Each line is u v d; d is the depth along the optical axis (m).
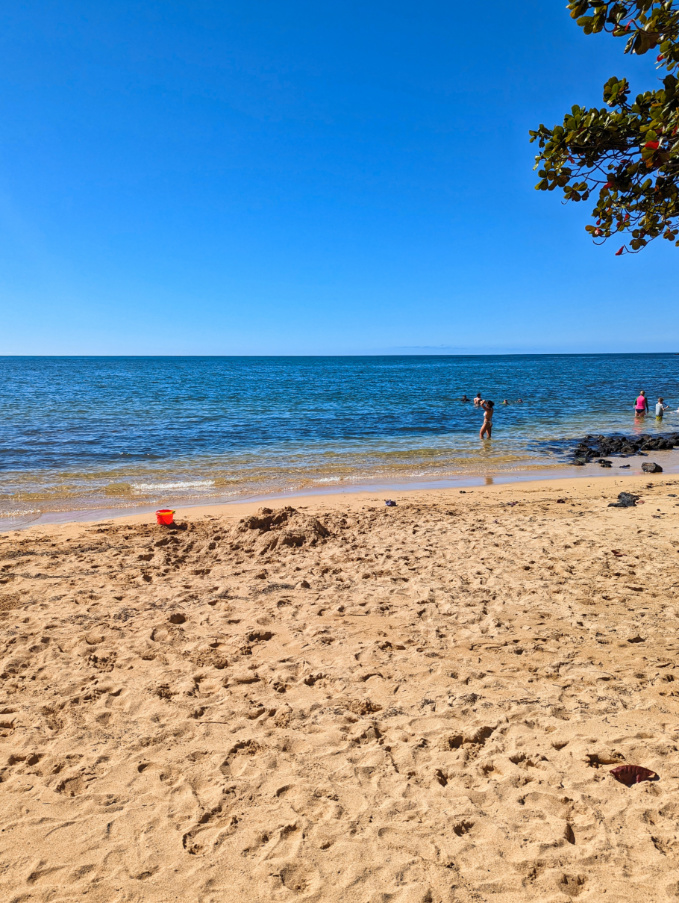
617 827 2.84
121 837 2.86
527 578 6.62
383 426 24.58
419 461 16.55
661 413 25.86
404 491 12.58
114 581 6.71
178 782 3.28
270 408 32.34
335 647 4.99
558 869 2.60
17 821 2.96
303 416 28.25
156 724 3.84
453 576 6.75
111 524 9.57
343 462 16.33
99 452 17.64
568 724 3.73
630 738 3.55
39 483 13.29
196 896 2.51
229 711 3.99
